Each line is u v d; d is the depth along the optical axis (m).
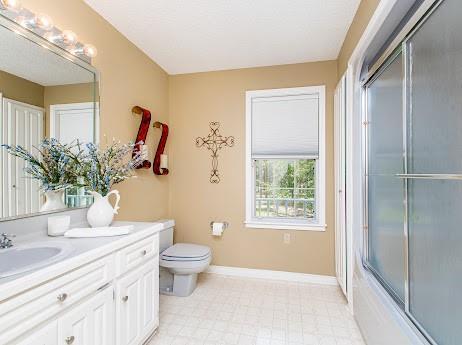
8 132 1.33
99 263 1.25
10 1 1.28
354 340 1.78
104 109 1.97
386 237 1.61
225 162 2.96
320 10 1.89
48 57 1.53
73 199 1.71
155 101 2.78
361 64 1.86
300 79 2.76
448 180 1.00
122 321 1.42
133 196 2.40
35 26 1.42
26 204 1.41
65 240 1.38
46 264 1.01
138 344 1.58
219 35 2.24
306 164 2.87
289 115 2.80
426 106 1.15
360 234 2.00
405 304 1.31
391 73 1.53
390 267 1.55
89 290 1.18
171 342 1.75
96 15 1.90
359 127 1.97
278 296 2.43
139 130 2.39
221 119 2.98
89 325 1.19
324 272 2.70
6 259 1.17
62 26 1.62
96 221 1.63
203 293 2.49
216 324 1.97
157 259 1.81
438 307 1.06
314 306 2.24
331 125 2.68
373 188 1.86
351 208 2.02
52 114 1.56
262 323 1.98
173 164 3.09
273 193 2.96
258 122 2.89
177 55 2.61
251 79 2.89
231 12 1.92
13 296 0.85
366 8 1.65
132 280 1.52
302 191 2.88
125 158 2.24
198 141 3.04
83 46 1.72
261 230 2.86
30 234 1.43
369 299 1.65
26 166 1.41
